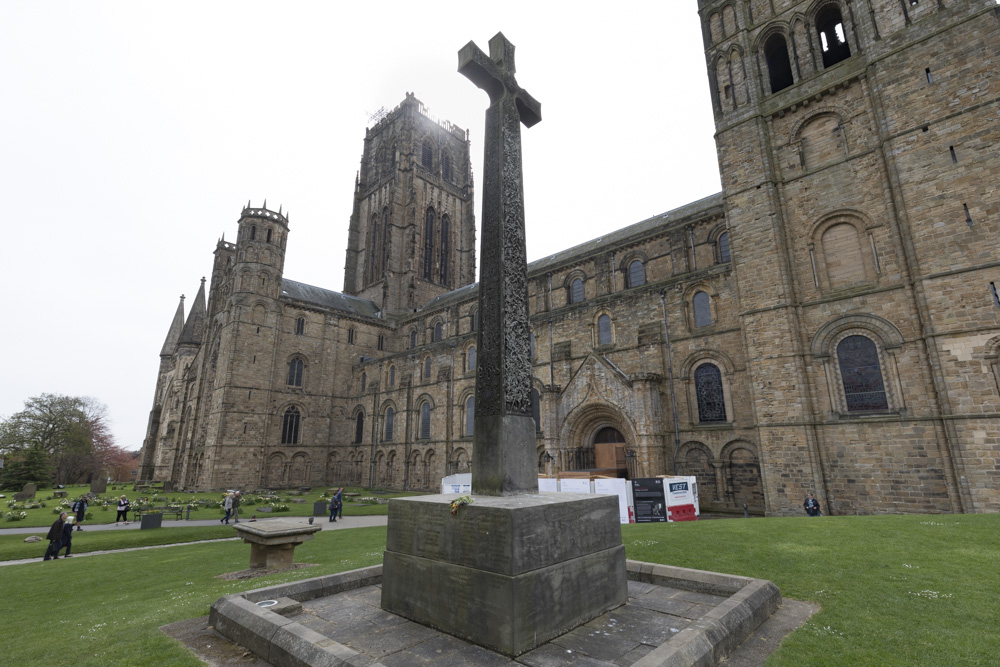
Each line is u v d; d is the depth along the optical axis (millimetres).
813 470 24469
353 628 7336
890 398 23406
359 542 20094
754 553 11852
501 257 9172
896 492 22453
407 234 82375
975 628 6918
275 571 14414
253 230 64188
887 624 7207
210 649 7105
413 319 72812
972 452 20469
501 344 8609
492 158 10039
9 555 22297
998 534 12227
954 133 22672
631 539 14844
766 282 27688
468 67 10031
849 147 26609
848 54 32000
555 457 36719
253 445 58844
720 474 30984
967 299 21391
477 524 6926
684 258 39188
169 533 27406
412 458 55875
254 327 61438
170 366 91250
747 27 31781
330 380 67188
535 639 6477
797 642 6688
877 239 24906
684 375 33906
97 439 101625
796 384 25688
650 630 7043
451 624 6992
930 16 24234
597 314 40906
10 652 7480
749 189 29359
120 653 7059
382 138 93250
